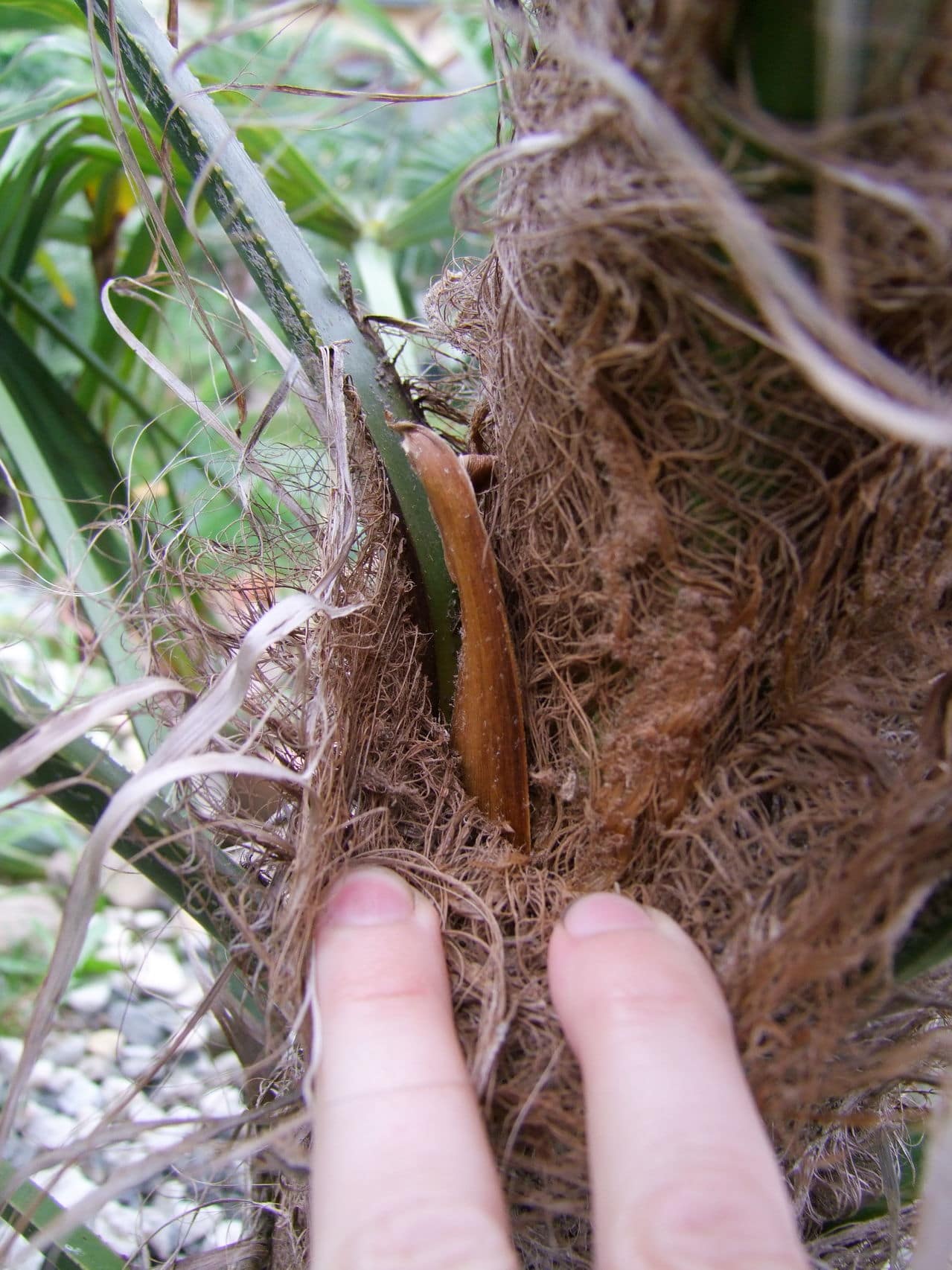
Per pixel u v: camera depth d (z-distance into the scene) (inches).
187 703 5.7
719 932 4.8
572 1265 5.3
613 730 5.0
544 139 4.1
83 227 9.6
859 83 3.6
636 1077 4.3
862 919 4.3
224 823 5.3
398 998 4.7
